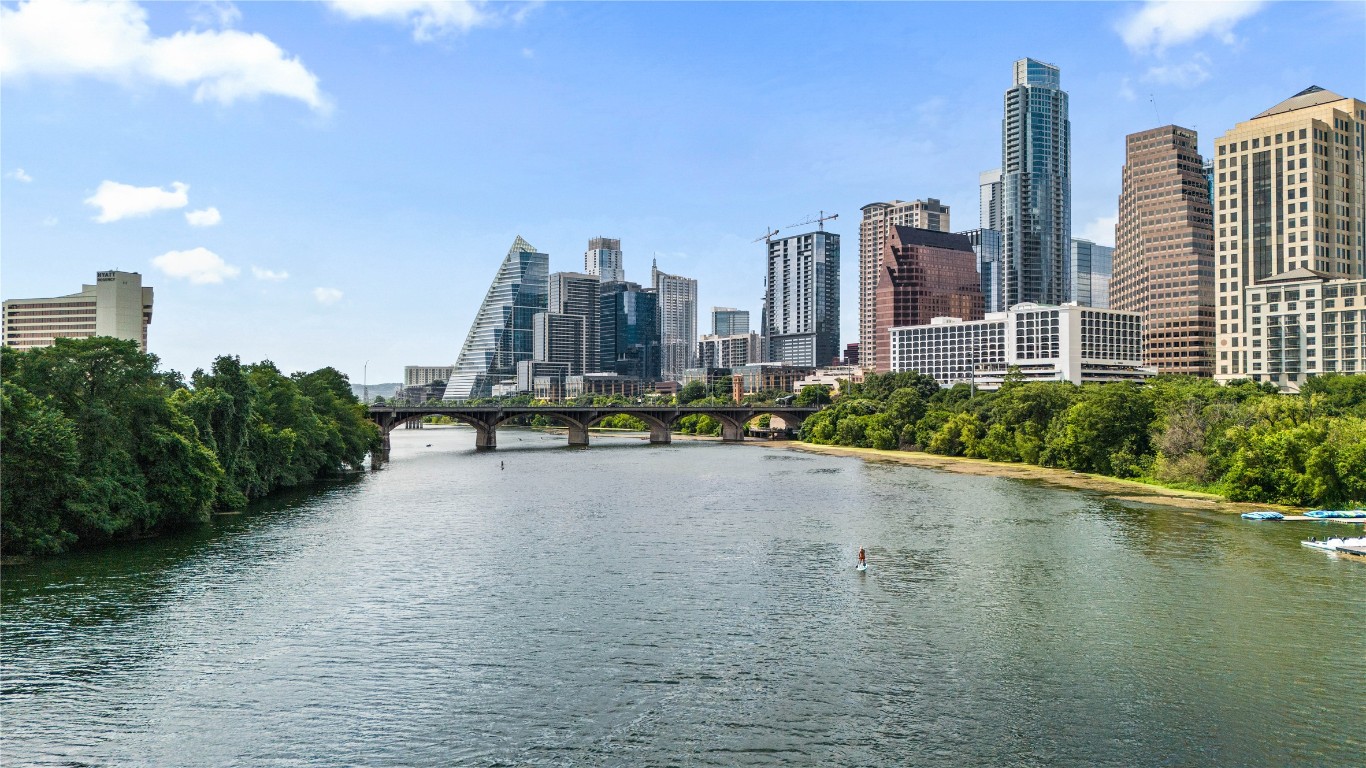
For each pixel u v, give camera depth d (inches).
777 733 2305.6
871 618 3260.3
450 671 2743.6
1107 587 3636.8
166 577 3850.9
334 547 4539.9
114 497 4333.2
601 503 6269.7
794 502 6264.8
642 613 3339.1
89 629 3122.5
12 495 4042.8
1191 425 6678.2
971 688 2583.7
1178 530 4827.8
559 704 2493.8
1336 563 4001.0
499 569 4055.1
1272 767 2103.8
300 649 2933.1
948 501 6181.1
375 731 2327.8
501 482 7721.5
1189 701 2475.4
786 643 2987.2
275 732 2321.6
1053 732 2294.5
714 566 4114.2
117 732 2319.1
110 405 4562.0
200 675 2704.2
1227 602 3390.7
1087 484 6958.7
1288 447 5565.9
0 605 3395.7
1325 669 2689.5
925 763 2140.7
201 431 5433.1
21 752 2204.7
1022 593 3570.4
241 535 4852.4
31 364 4424.2
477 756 2192.4
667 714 2425.0
